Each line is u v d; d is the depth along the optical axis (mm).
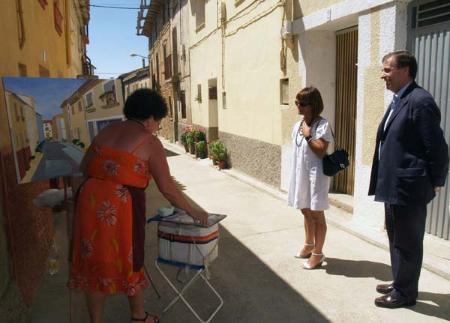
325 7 6000
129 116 2863
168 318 3439
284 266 4398
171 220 3172
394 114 3266
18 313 2949
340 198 6359
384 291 3727
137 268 2723
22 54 4156
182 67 16594
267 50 8016
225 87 10805
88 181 2719
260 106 8531
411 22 4711
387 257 4500
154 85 25250
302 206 4250
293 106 7055
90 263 2674
